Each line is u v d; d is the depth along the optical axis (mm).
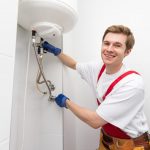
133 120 1058
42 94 1208
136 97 1001
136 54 1481
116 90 1018
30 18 939
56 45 1228
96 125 1012
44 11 901
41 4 869
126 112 1010
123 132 1076
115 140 1118
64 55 1242
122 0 1545
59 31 1025
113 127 1086
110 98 1011
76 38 1614
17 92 1043
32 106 1169
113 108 989
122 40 1027
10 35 616
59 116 1178
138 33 1487
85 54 1596
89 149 1584
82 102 1604
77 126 1610
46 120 1196
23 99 1096
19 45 1060
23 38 1100
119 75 1074
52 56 1229
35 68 1191
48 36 1072
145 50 1468
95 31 1586
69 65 1293
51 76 1222
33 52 1171
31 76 1164
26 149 1111
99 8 1589
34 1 861
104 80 1130
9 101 613
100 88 1141
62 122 1178
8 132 611
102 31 1570
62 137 1172
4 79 589
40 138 1199
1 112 577
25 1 855
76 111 1062
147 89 1447
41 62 1133
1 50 576
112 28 1051
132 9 1516
